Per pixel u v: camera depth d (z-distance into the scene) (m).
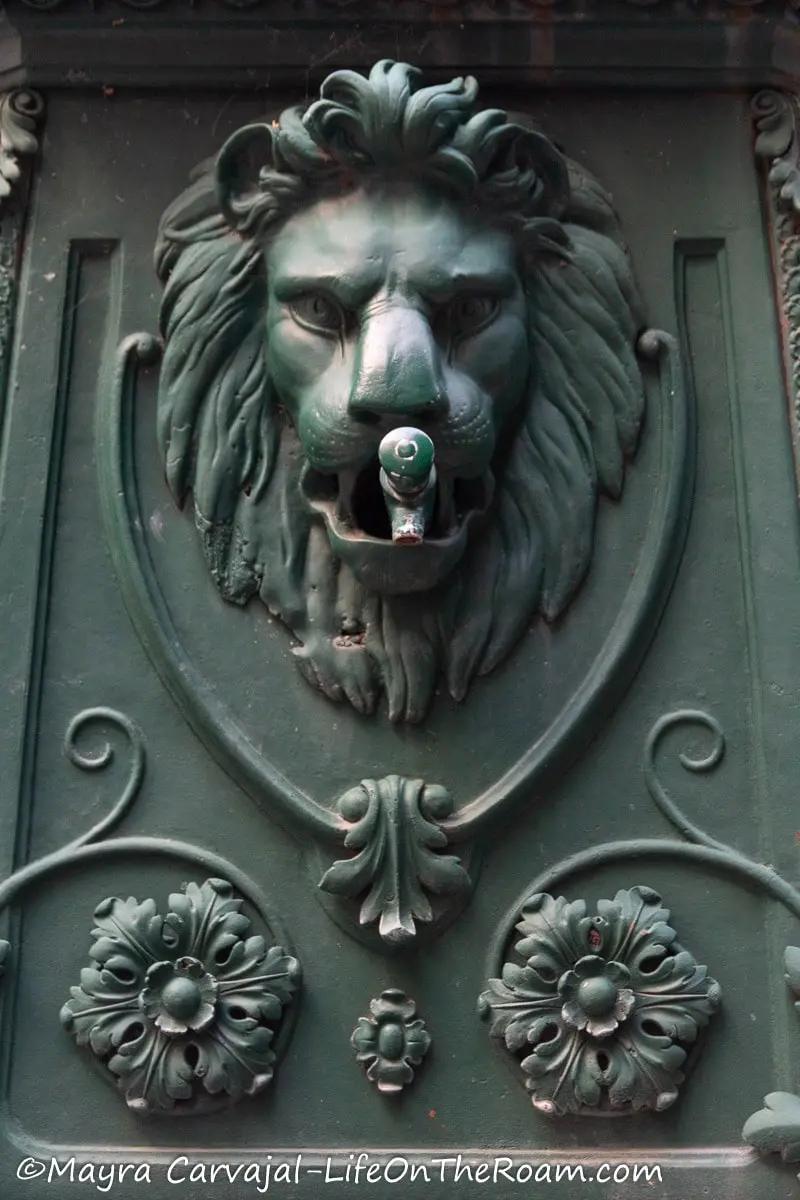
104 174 1.50
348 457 1.30
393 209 1.36
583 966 1.31
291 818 1.36
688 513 1.44
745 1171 1.28
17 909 1.35
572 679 1.40
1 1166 1.29
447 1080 1.31
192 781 1.39
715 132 1.50
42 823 1.38
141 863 1.37
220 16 1.49
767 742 1.38
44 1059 1.32
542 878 1.35
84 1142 1.30
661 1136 1.30
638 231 1.49
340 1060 1.32
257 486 1.42
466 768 1.38
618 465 1.43
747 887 1.35
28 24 1.50
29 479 1.45
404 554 1.33
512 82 1.50
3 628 1.41
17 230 1.50
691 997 1.31
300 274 1.35
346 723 1.39
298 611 1.40
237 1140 1.30
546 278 1.44
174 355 1.44
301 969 1.34
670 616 1.42
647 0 1.48
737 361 1.47
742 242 1.49
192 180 1.49
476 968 1.34
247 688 1.40
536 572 1.41
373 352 1.28
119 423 1.45
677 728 1.39
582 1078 1.29
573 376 1.44
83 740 1.40
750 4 1.48
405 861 1.33
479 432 1.31
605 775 1.38
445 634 1.39
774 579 1.41
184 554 1.43
